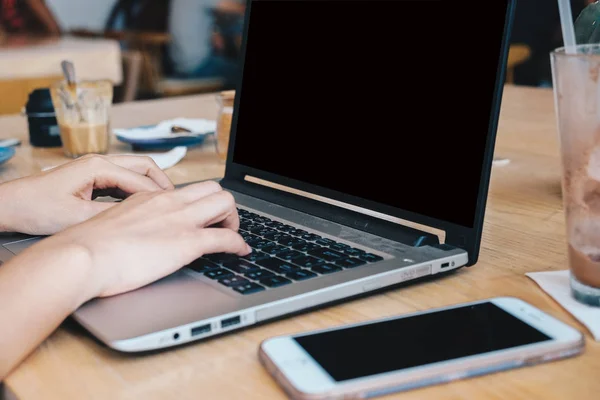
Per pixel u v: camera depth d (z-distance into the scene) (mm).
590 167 562
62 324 590
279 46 958
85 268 565
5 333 516
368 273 630
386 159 783
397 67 779
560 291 629
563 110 570
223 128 1201
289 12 945
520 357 494
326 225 792
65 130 1293
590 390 472
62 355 538
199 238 645
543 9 4484
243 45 1021
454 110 709
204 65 5652
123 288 593
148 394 480
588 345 536
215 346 546
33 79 2732
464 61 702
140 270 599
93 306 571
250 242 735
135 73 3238
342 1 860
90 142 1293
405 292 650
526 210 920
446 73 719
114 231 615
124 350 508
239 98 1017
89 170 820
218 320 544
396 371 468
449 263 671
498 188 1032
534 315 553
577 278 601
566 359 512
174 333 525
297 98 917
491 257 742
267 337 560
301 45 920
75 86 1270
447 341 511
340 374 465
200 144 1403
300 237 749
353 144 827
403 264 652
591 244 580
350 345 507
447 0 724
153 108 1783
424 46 747
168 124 1439
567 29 636
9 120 1726
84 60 2869
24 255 578
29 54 2729
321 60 885
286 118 932
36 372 513
